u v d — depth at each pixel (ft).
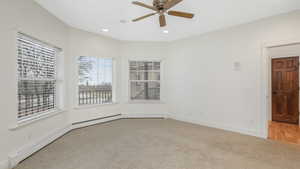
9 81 7.66
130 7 9.83
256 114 11.85
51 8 9.96
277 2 9.17
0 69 7.25
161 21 8.96
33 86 9.66
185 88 16.43
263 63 11.48
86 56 14.53
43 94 10.59
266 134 11.44
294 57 15.40
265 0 8.96
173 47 17.42
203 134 12.32
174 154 8.94
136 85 18.10
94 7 9.84
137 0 8.93
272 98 16.85
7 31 7.54
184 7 9.82
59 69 12.24
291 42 10.30
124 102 17.67
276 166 7.73
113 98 17.08
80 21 12.10
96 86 15.78
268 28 11.24
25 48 8.97
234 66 12.96
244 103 12.44
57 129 11.51
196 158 8.49
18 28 8.07
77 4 9.45
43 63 10.55
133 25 12.93
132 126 14.51
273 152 9.23
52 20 10.94
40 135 9.78
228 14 10.81
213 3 9.31
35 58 9.79
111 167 7.58
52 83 11.60
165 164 7.86
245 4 9.41
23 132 8.45
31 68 9.46
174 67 17.35
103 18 11.51
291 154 8.99
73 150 9.45
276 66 16.51
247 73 12.27
